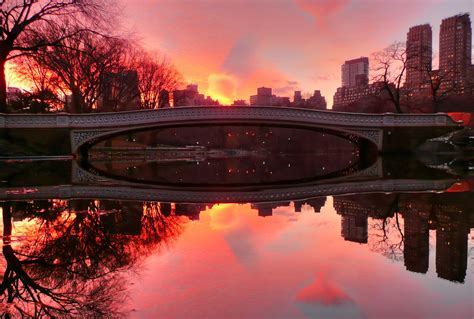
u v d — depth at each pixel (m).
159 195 10.47
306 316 2.71
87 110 36.91
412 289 3.29
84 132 27.78
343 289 3.28
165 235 5.45
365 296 3.13
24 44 28.05
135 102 60.16
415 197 9.32
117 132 28.84
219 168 27.38
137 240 5.20
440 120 31.30
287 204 8.57
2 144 24.62
